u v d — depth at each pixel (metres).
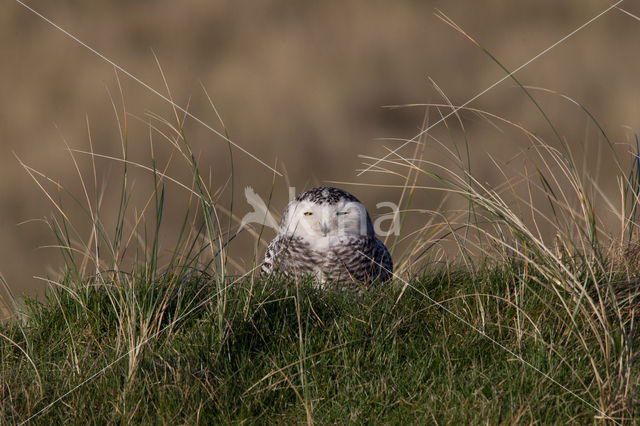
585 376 6.81
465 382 6.90
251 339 7.56
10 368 7.52
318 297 8.23
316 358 7.30
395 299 8.15
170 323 7.86
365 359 7.27
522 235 8.10
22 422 6.69
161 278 8.42
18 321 8.41
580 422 6.41
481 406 6.50
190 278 8.52
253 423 6.60
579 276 7.84
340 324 7.71
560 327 7.39
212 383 7.00
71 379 7.16
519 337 7.13
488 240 9.02
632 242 8.77
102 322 8.11
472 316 7.66
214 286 8.51
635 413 6.25
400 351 7.46
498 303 7.77
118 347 7.35
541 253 7.99
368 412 6.72
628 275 7.95
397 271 9.76
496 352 7.29
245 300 7.85
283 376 7.07
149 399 6.85
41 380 7.11
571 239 8.02
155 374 6.97
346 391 6.91
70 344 7.85
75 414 6.75
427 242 9.92
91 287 8.36
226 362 7.24
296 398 6.96
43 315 8.26
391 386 6.94
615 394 6.36
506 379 6.86
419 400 6.75
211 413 6.73
